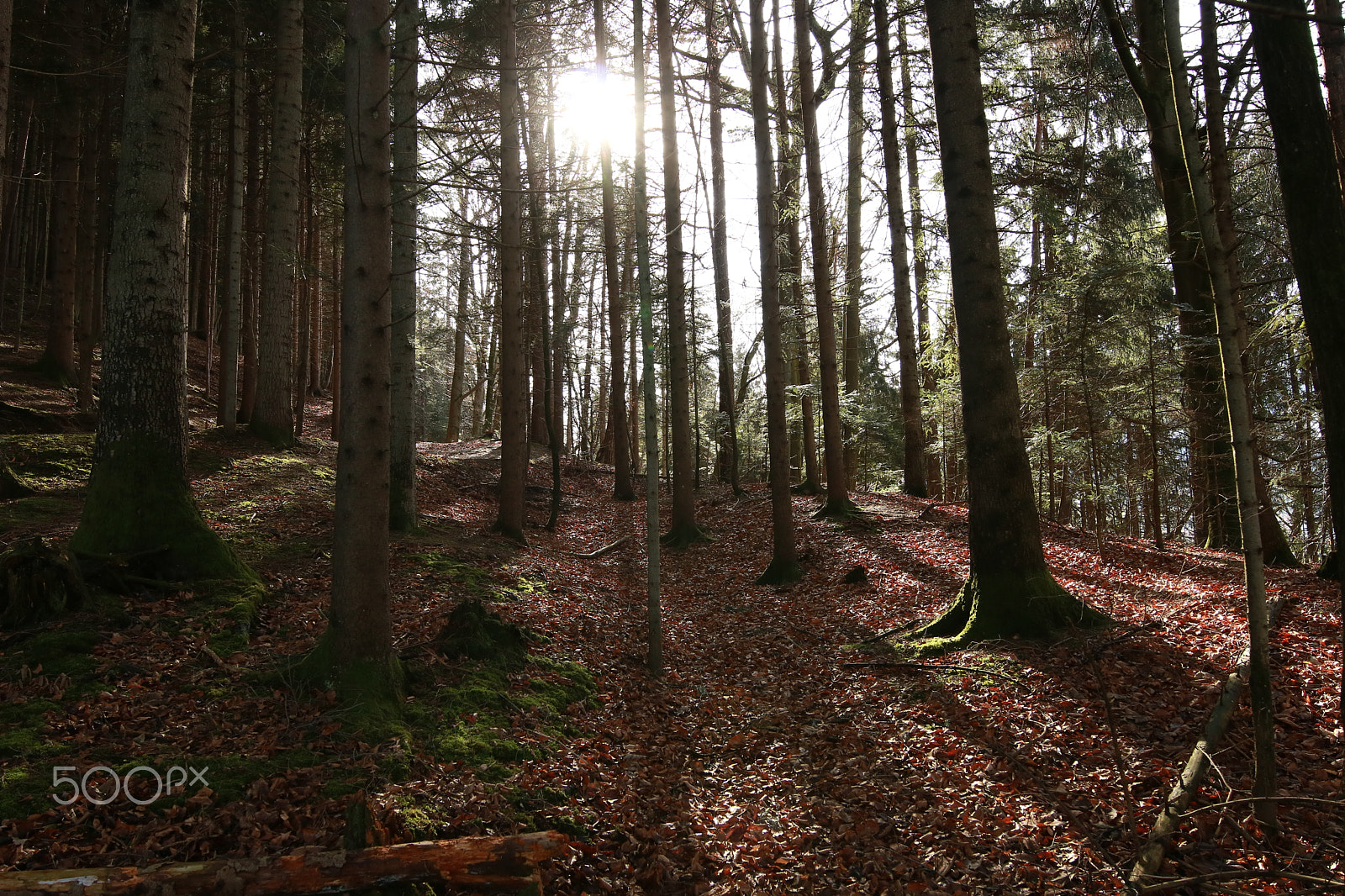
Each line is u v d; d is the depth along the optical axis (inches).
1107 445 620.4
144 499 297.6
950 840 191.0
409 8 472.4
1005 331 322.7
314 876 147.1
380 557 244.1
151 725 207.5
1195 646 280.4
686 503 639.1
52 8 666.2
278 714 220.8
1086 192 574.2
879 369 1003.3
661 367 1019.9
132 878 140.3
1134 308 550.3
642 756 252.8
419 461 778.8
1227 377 180.2
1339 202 165.0
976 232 321.1
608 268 809.5
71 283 741.9
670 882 181.8
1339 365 164.1
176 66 304.5
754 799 223.9
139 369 299.4
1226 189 420.8
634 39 337.4
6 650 231.8
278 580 340.2
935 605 388.8
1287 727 220.2
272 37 679.1
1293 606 319.9
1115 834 185.0
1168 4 185.6
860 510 644.1
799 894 176.4
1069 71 570.6
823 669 327.3
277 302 642.2
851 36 671.8
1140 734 224.5
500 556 470.3
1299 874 154.2
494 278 853.8
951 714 257.9
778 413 502.3
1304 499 530.0
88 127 833.5
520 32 626.8
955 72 322.7
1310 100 165.8
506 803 198.2
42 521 374.0
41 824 161.5
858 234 925.8
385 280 240.8
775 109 719.1
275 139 596.7
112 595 271.6
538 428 1124.5
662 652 367.2
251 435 636.7
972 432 323.6
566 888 173.5
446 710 243.0
